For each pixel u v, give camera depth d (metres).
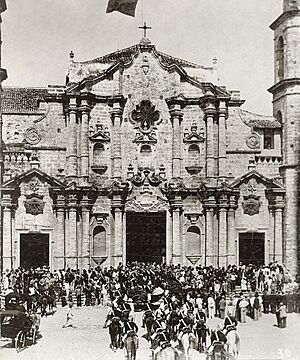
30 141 69.12
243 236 70.69
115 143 69.94
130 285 56.72
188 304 43.66
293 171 69.75
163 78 71.69
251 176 70.44
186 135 71.06
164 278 58.12
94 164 69.94
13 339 41.22
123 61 70.62
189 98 71.12
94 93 70.06
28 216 67.94
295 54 69.56
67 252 68.12
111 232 69.88
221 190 69.12
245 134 71.56
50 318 52.09
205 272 64.06
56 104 70.00
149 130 71.12
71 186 67.62
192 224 70.69
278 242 70.19
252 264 70.19
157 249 70.81
